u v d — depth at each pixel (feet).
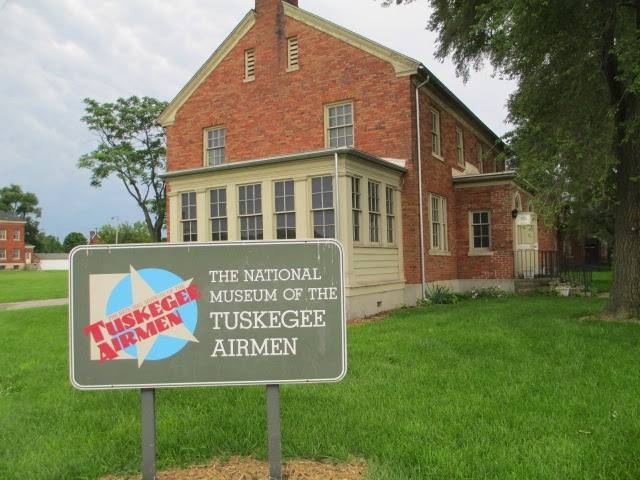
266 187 45.44
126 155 114.32
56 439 15.40
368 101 51.55
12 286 102.17
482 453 13.43
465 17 38.45
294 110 55.57
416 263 50.80
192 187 49.67
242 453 14.08
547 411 16.53
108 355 12.18
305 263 12.45
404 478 12.01
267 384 12.34
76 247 12.27
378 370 22.22
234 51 59.72
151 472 12.21
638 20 31.63
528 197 70.44
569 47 31.81
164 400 19.07
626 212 34.96
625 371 21.08
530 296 54.49
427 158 53.47
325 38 53.93
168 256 12.37
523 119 36.37
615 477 11.91
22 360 27.71
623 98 32.37
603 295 54.75
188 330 12.28
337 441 14.37
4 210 339.36
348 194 41.98
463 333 29.99
